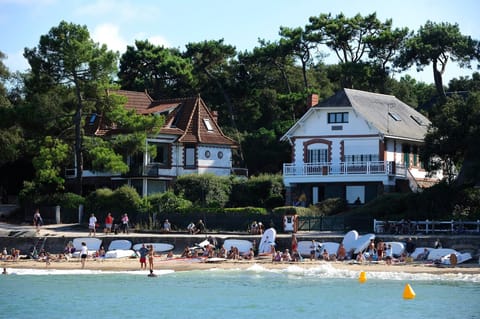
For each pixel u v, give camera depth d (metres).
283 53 190.25
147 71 195.62
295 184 138.00
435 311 72.00
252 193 138.00
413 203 115.19
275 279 89.00
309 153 139.62
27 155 153.38
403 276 88.88
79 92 134.00
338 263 98.38
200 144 150.12
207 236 109.06
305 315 71.12
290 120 178.38
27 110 132.25
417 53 176.12
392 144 137.38
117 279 90.19
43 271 95.81
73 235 114.31
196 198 134.88
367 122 134.62
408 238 100.62
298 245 103.69
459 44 174.12
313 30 188.12
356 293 80.56
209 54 199.38
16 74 168.50
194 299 78.12
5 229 120.38
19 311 73.50
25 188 137.25
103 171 132.75
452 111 117.81
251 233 113.69
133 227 123.56
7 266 100.25
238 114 194.88
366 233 109.94
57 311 73.44
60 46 132.25
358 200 133.50
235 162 168.62
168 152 147.75
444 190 113.69
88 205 130.12
